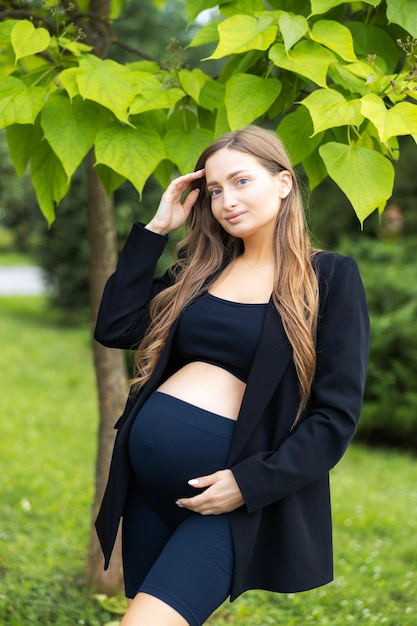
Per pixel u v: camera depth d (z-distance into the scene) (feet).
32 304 55.26
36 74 8.36
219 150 6.82
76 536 15.02
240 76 7.63
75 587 12.51
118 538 12.04
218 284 7.17
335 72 7.65
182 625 6.22
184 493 6.72
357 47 8.21
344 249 28.02
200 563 6.39
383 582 13.41
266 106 7.46
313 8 7.36
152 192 37.17
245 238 7.09
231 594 6.51
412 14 7.66
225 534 6.50
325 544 6.93
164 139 8.13
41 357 35.60
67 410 26.35
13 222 93.25
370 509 17.66
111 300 7.48
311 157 8.47
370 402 24.08
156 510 7.16
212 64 39.52
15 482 17.99
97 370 12.23
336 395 6.41
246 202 6.72
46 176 8.38
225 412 6.74
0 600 11.43
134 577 7.41
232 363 6.81
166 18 40.93
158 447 6.76
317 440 6.33
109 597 11.95
